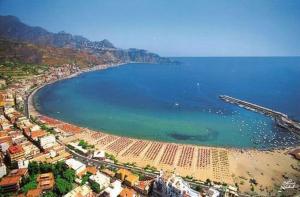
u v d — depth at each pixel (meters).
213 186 154.50
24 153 164.38
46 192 131.50
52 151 171.38
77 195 126.00
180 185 131.75
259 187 161.00
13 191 132.50
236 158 199.88
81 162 170.12
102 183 141.00
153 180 149.88
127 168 170.12
